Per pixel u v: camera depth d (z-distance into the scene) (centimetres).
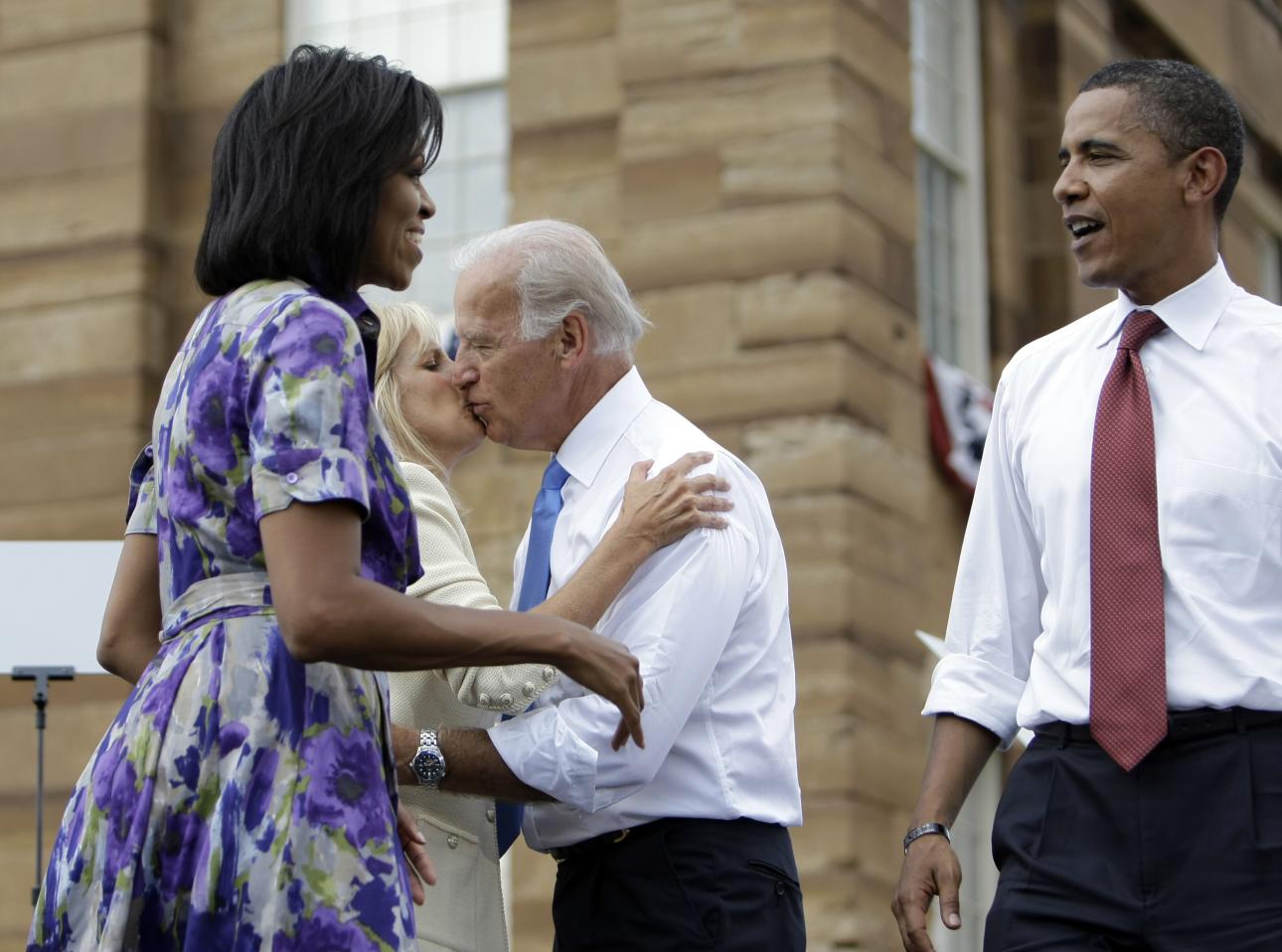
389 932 403
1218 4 1733
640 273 1234
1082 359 531
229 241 433
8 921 1232
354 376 412
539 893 1165
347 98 439
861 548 1188
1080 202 522
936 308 1393
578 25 1274
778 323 1203
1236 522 494
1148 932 486
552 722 510
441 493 547
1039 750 512
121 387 1295
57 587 690
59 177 1328
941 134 1428
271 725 407
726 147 1228
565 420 559
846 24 1231
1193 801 485
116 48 1330
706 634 522
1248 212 1802
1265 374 505
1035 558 539
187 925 404
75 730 1245
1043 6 1515
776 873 535
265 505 400
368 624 400
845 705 1161
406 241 448
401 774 509
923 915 520
